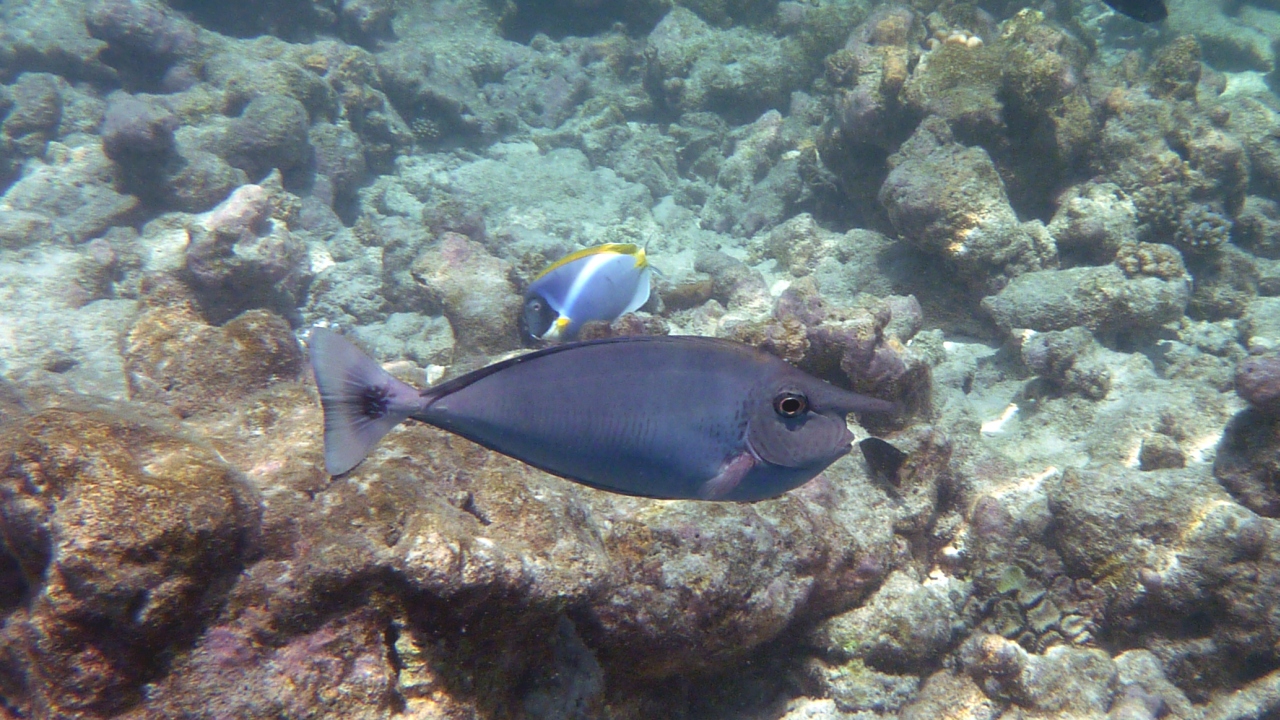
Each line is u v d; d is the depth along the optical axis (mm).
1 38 11250
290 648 2113
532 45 15680
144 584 1893
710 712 3619
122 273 8289
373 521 2322
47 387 4180
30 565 2010
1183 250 7125
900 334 5699
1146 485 3934
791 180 10250
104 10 10945
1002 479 4535
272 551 2189
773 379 1753
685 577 3021
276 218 8922
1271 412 3893
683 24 13430
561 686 2793
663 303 6984
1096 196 6887
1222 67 15305
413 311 7707
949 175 6418
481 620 2400
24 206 9000
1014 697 3605
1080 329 5590
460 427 1680
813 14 12922
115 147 8930
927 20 9438
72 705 1914
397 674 2262
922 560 4383
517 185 11289
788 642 3777
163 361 4125
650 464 1749
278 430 2926
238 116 10602
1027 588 4105
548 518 2713
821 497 3949
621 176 11891
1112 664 3727
